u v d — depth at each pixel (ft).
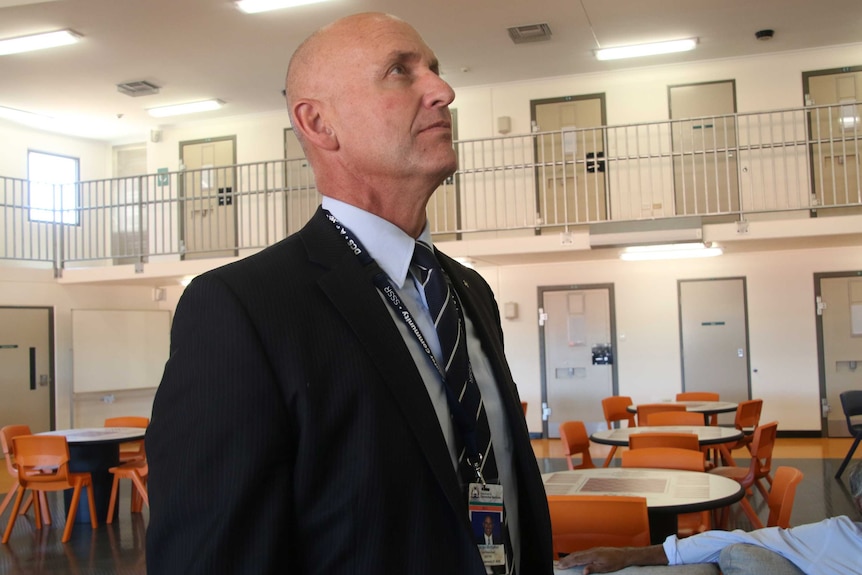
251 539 2.67
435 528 2.92
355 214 3.47
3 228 35.63
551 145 32.71
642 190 31.63
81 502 21.71
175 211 37.17
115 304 36.78
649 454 14.60
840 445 29.07
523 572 3.73
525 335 33.96
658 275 32.73
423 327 3.42
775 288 31.45
